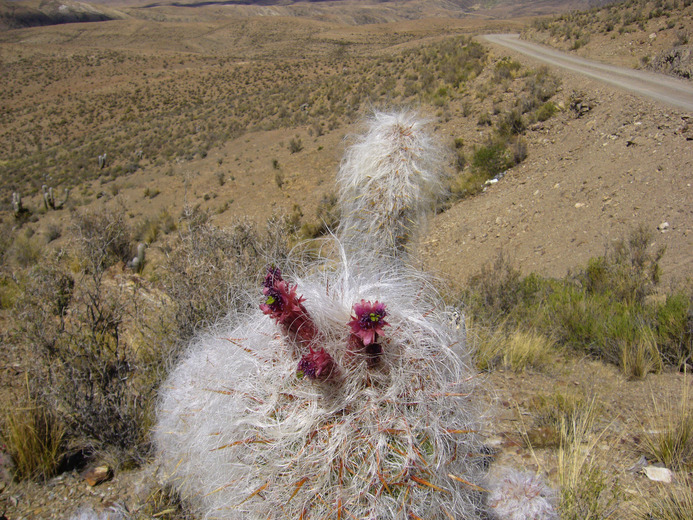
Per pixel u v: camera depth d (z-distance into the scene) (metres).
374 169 2.73
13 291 5.62
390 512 1.60
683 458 3.12
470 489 1.96
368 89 38.12
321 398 1.70
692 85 20.12
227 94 67.12
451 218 17.73
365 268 2.57
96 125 63.25
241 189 26.38
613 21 32.16
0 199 35.38
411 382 1.72
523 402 4.11
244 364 1.92
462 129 23.84
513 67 28.25
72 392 3.21
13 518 2.75
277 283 1.75
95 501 2.86
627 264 8.99
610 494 2.80
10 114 73.88
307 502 1.61
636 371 4.84
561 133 20.03
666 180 13.03
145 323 4.29
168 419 2.86
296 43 141.62
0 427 3.22
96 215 9.09
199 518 2.57
